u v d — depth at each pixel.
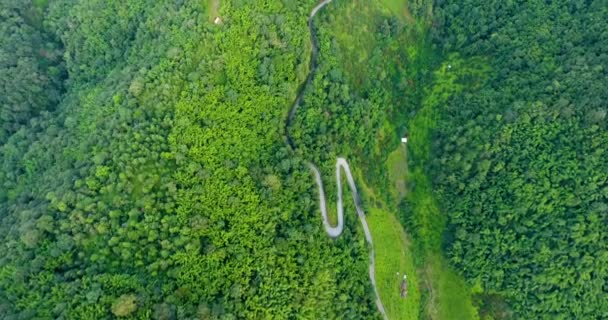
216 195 109.56
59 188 107.12
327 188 124.69
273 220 113.69
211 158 112.19
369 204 130.62
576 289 112.31
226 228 108.56
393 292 124.69
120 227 101.88
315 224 118.19
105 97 120.06
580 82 120.88
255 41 120.69
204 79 114.69
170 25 121.38
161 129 111.38
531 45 131.75
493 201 122.94
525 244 118.00
